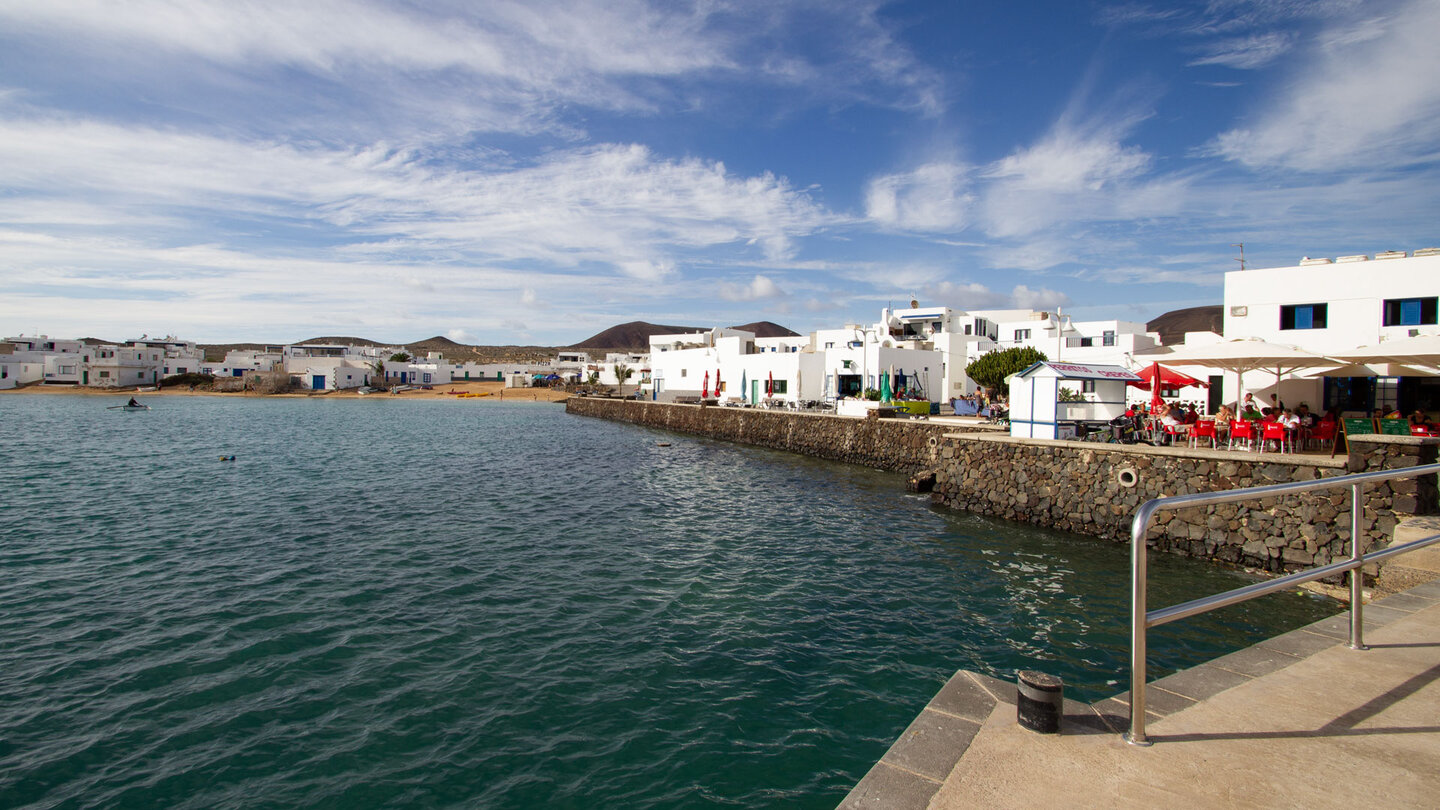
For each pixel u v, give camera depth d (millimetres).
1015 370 44219
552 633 12594
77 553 17781
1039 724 3975
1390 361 20188
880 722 9656
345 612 13492
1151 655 11750
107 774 8195
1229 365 20781
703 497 27609
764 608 14125
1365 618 6062
